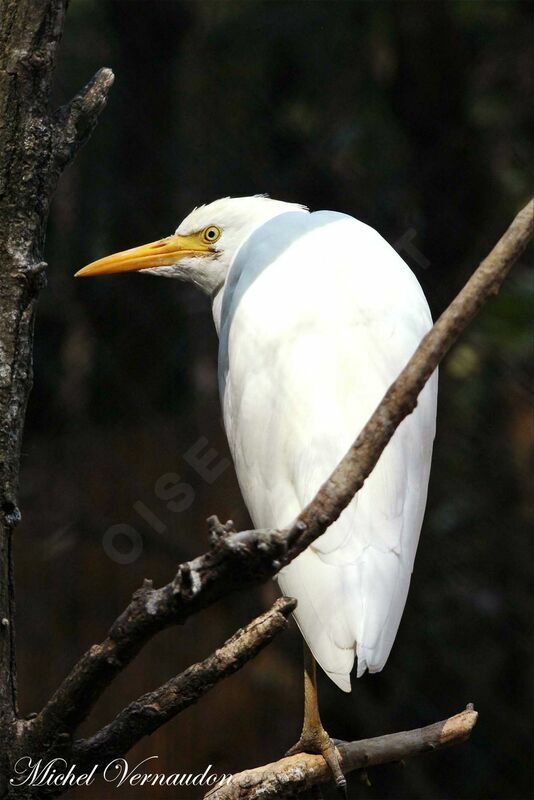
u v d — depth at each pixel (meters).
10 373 3.09
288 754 4.64
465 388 9.60
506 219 9.97
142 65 10.77
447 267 9.84
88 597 9.84
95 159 10.86
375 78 10.85
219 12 11.47
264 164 10.89
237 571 2.50
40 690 9.43
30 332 3.14
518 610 9.50
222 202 6.43
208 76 11.34
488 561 9.56
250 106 11.21
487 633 9.58
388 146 10.39
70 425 10.88
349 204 10.38
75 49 11.48
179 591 2.54
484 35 10.73
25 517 10.23
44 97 3.16
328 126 10.83
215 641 9.38
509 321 9.27
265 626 2.82
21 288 3.11
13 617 3.06
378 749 4.42
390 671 9.45
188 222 6.50
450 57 10.28
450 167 10.10
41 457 10.66
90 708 2.85
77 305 10.94
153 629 2.63
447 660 9.48
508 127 10.44
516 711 9.57
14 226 3.11
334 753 4.38
